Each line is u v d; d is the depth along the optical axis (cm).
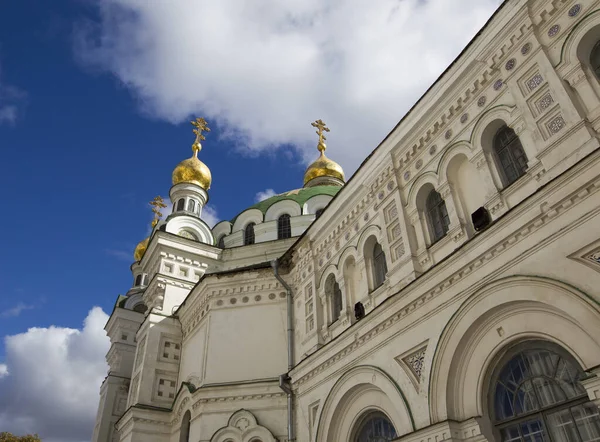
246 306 1888
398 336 1206
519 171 1066
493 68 1152
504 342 964
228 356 1795
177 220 2720
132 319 3400
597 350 798
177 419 1908
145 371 2062
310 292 1684
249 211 2983
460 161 1224
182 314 2206
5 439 3603
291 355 1681
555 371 894
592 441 818
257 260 2564
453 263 1089
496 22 1155
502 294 959
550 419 886
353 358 1345
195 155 3241
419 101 1346
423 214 1295
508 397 965
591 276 822
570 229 874
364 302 1409
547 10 1057
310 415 1477
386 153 1447
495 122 1138
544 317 896
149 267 2597
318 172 3738
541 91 1020
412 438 1061
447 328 1062
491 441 949
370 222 1478
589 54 980
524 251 943
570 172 880
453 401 1028
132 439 1892
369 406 1277
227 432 1627
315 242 1736
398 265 1292
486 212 1081
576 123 924
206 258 2542
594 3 972
